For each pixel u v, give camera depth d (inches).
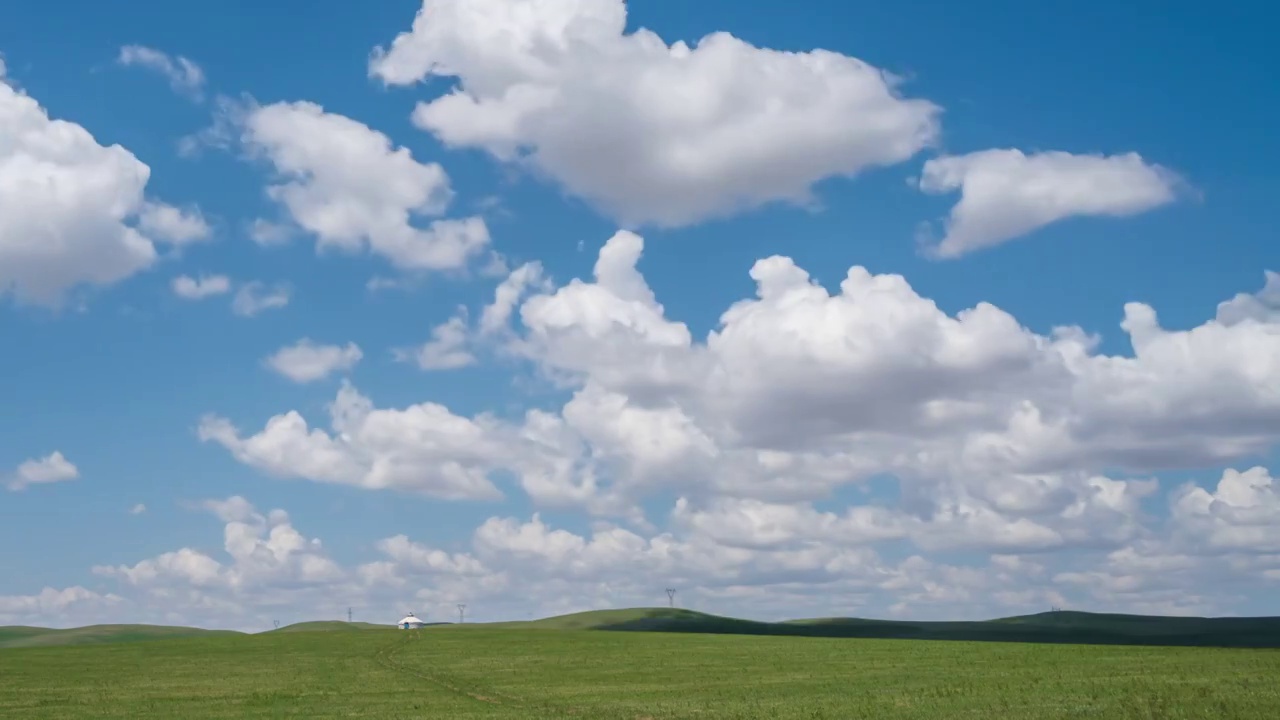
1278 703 2130.9
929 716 2182.6
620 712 2514.8
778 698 2728.8
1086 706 2225.6
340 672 4079.7
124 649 5595.5
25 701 3277.6
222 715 2755.9
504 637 6018.7
